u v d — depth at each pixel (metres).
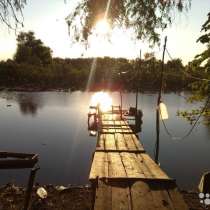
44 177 13.59
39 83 82.31
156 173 5.93
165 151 19.09
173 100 54.72
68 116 34.41
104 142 10.84
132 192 4.52
